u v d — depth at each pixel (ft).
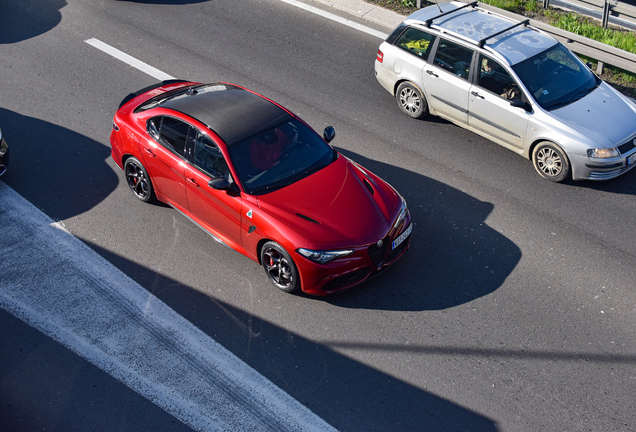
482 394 17.03
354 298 20.24
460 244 22.56
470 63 27.35
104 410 16.69
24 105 31.04
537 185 25.71
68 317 19.48
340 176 20.99
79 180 25.94
